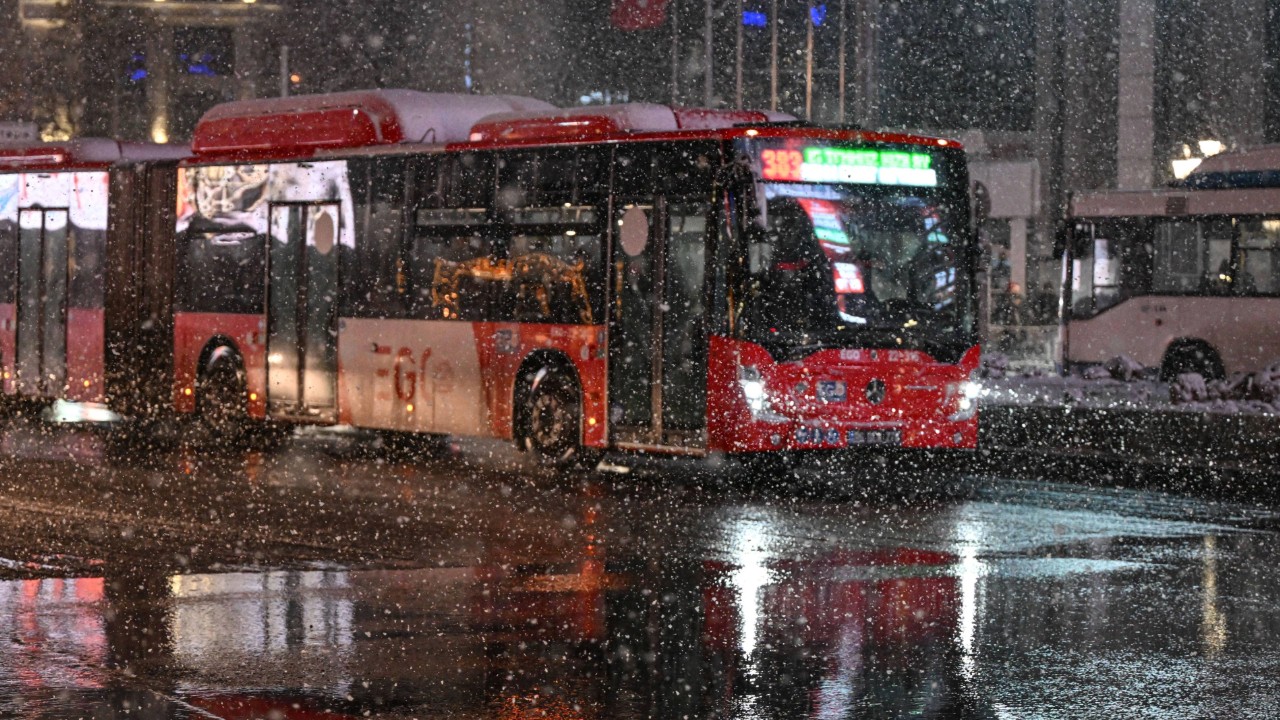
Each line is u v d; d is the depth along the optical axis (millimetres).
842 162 31281
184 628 17531
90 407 50750
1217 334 56219
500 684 15094
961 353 31812
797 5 90750
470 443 40125
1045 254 93688
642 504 28359
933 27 96750
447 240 35625
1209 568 21672
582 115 33344
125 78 105875
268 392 39594
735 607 18812
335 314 37906
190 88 105688
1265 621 18078
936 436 31516
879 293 31281
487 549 23297
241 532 24859
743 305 30391
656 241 31609
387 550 23172
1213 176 56844
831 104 90750
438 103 38344
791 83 91062
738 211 30484
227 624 17766
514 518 26531
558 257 33375
